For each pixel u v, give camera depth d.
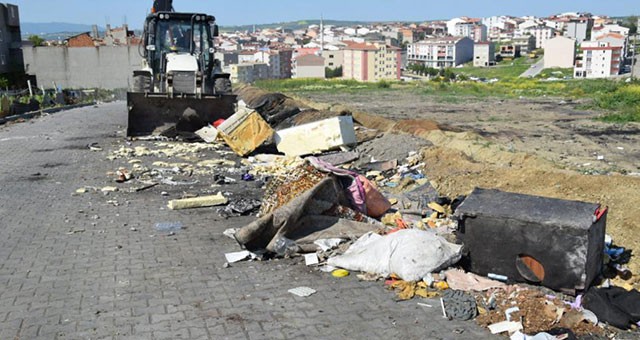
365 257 6.54
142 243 7.57
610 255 6.59
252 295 5.89
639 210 7.63
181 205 9.38
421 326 5.21
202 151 15.40
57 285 6.10
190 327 5.17
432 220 8.29
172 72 16.88
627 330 5.13
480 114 29.47
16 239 7.67
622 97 33.16
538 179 9.62
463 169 11.19
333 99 41.81
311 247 7.09
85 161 13.88
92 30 103.19
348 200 8.30
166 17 18.36
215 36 19.03
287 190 8.27
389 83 66.00
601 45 120.50
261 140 14.59
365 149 14.12
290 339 4.96
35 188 10.84
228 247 7.42
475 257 6.25
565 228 5.60
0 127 22.22
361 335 5.04
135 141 16.84
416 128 17.23
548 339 4.74
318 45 180.00
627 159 14.68
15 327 5.14
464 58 178.62
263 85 65.69
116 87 74.81
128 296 5.84
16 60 71.38
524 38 180.75
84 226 8.34
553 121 25.52
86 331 5.08
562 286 5.72
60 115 28.89
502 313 5.35
